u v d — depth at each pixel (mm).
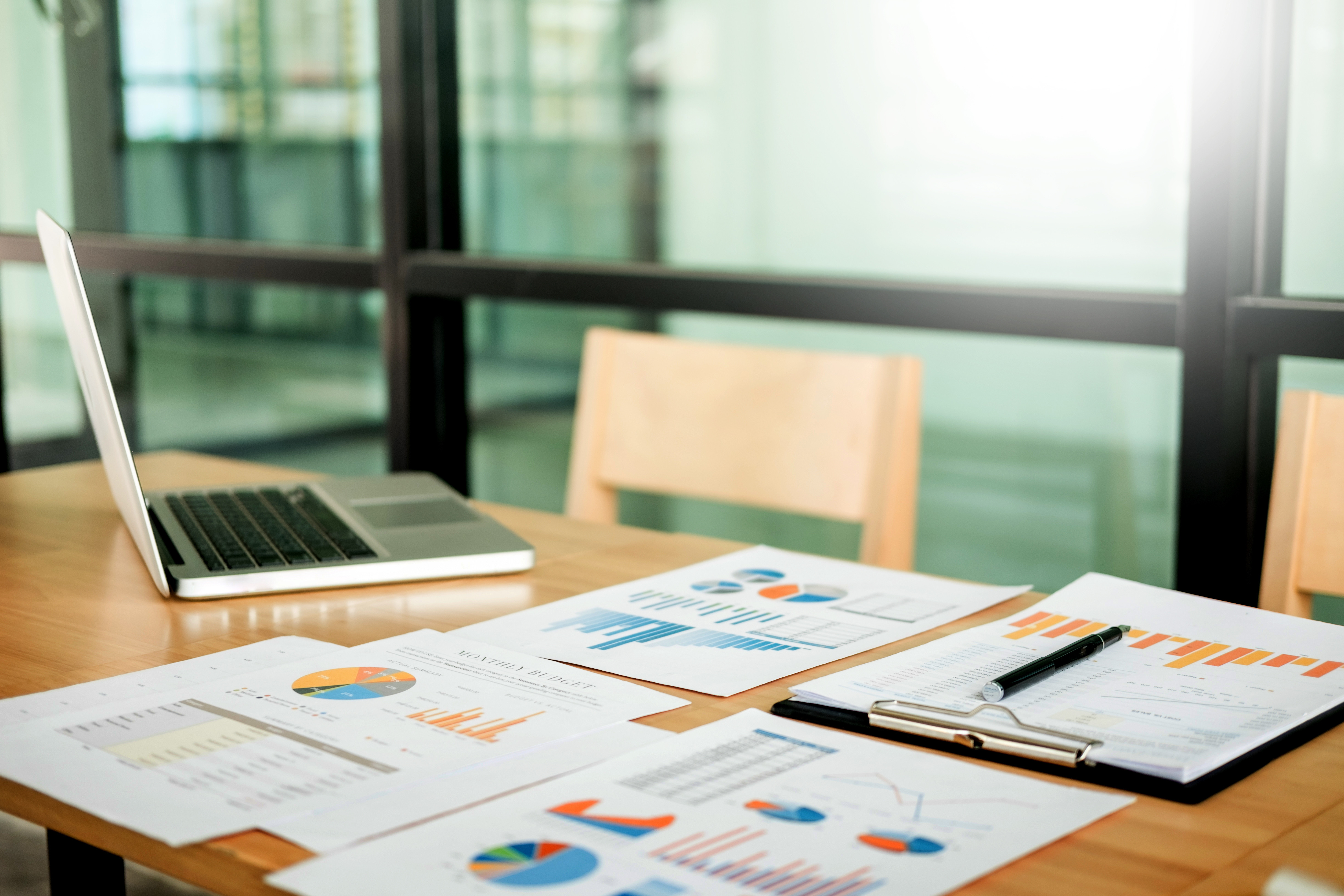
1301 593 1166
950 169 2031
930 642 876
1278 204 1707
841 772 657
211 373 2908
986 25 1976
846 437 1415
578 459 1584
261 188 2719
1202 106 1646
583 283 2260
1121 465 1974
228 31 2701
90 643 881
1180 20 1834
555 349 2467
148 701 761
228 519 1172
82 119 2906
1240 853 582
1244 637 872
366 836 586
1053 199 1955
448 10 2434
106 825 608
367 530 1131
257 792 634
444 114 2469
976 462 2098
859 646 880
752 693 789
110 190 2904
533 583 1044
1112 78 1892
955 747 697
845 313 2010
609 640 890
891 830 593
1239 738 694
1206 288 1681
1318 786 652
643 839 582
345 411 2740
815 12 2115
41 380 3113
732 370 1499
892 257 2100
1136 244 1897
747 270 2229
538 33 2365
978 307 1883
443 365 2576
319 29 2588
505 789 636
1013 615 930
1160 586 1970
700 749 687
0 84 2984
